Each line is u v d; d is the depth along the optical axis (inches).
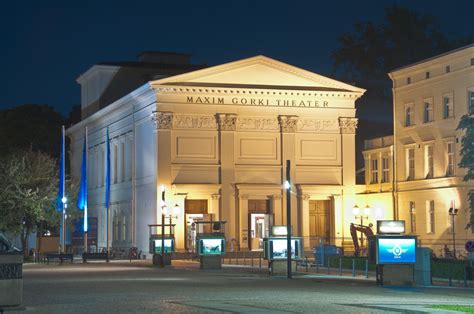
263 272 2074.3
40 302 1083.3
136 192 3351.4
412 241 1553.9
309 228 3243.1
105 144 3814.0
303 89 3235.7
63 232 3206.2
